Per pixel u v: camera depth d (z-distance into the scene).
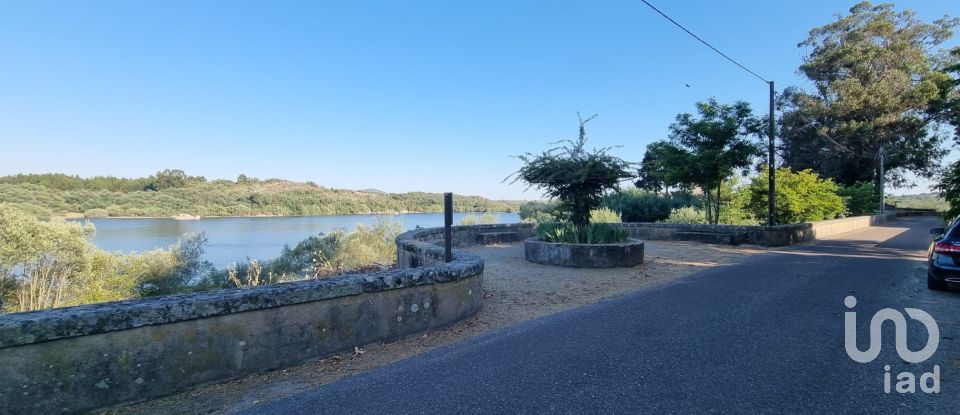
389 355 4.54
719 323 5.53
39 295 16.86
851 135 42.75
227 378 3.82
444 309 5.51
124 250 20.00
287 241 26.38
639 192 31.03
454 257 6.75
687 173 18.31
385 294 4.89
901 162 44.75
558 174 11.33
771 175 16.12
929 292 7.52
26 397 2.96
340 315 4.53
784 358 4.30
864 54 42.34
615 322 5.61
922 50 43.53
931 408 3.30
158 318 3.47
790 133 46.06
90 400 3.20
